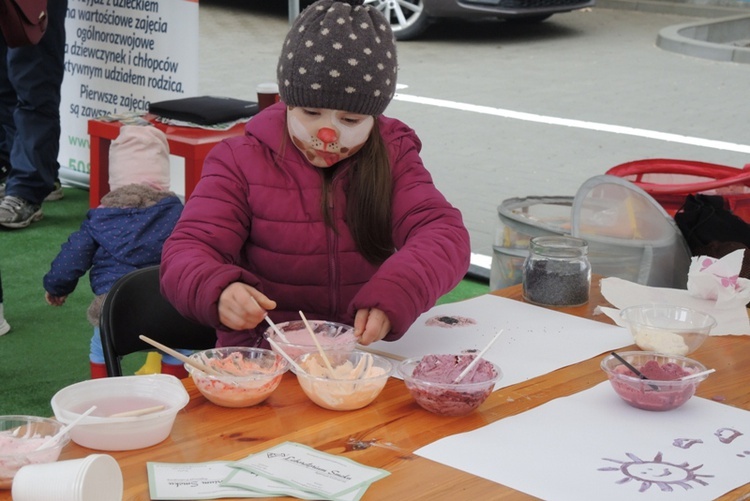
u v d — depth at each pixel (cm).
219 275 189
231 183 219
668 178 368
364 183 218
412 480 147
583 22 973
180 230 210
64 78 576
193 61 512
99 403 166
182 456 154
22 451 146
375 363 184
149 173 331
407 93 736
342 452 157
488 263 468
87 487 127
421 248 205
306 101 200
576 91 748
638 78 786
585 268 240
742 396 184
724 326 225
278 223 221
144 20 527
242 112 457
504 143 632
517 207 346
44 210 559
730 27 955
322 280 225
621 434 165
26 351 381
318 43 197
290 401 178
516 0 771
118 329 229
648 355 190
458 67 805
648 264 300
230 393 171
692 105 718
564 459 155
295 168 221
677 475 150
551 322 225
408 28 846
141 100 539
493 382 171
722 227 314
